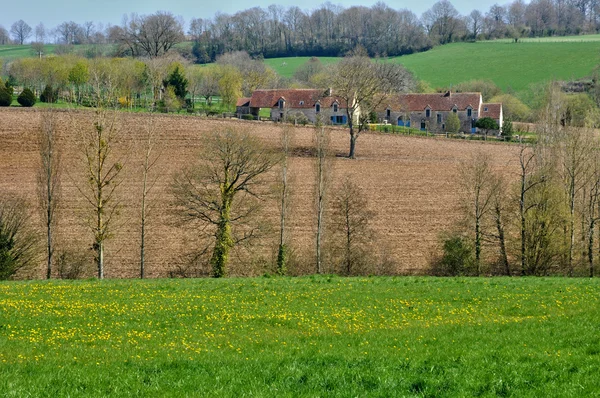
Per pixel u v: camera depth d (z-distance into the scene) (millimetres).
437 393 41188
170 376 44375
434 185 184125
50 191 116312
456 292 80500
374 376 43781
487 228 124562
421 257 125438
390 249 129000
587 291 81375
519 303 73438
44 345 55094
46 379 43688
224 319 65375
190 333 59969
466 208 128125
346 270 117688
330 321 64812
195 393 40906
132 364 47844
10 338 57156
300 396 40438
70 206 147500
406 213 155625
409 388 42125
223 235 111875
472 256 117938
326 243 123625
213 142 125062
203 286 85562
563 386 42062
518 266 119562
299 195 164625
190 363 47500
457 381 43062
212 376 44469
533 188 120750
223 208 113375
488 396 40688
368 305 72625
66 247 120875
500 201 122938
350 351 51844
